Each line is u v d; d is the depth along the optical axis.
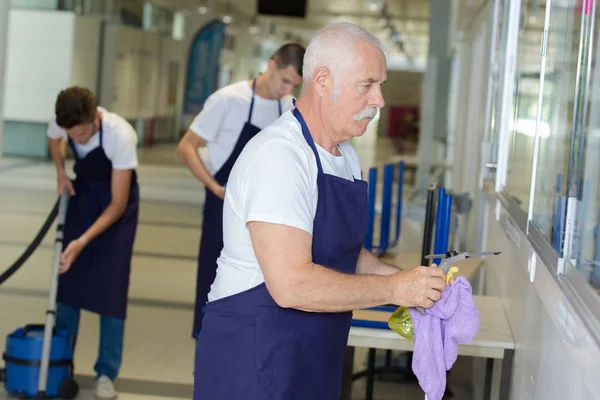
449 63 10.18
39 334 4.29
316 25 28.55
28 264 7.34
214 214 4.48
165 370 4.89
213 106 4.44
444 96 10.21
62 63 16.50
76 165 4.33
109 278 4.32
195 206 11.73
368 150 24.20
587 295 1.79
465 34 8.51
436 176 10.30
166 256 8.24
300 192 2.12
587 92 1.99
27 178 13.06
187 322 5.95
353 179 2.38
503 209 3.82
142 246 8.66
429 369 2.32
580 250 1.94
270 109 4.46
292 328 2.24
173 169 16.53
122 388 4.54
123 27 19.45
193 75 23.72
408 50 31.41
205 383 2.32
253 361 2.23
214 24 23.53
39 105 16.45
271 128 2.22
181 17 24.88
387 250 4.94
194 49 23.56
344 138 2.21
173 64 24.30
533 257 2.64
